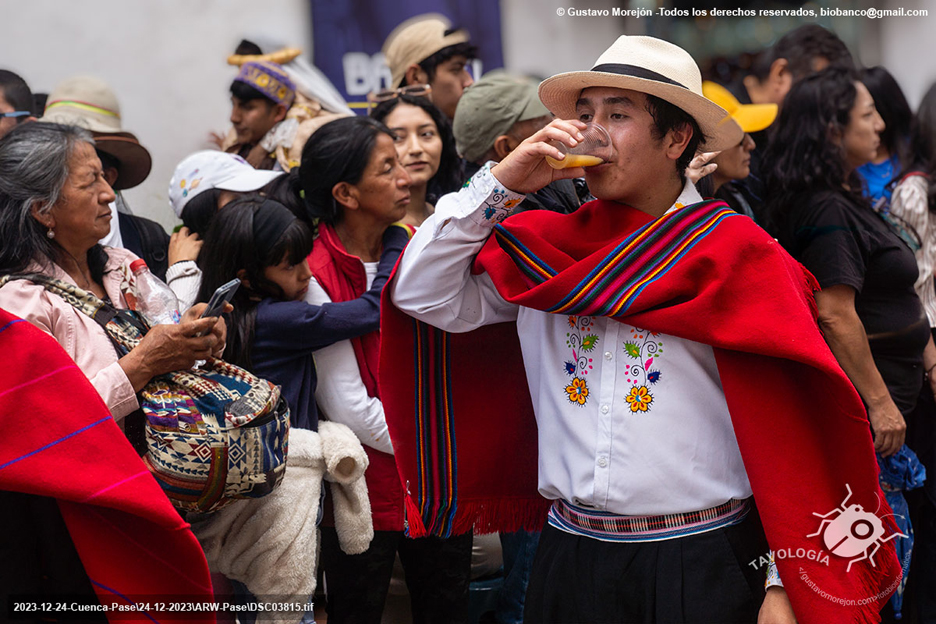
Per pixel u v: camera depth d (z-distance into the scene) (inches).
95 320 92.3
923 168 150.3
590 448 81.9
